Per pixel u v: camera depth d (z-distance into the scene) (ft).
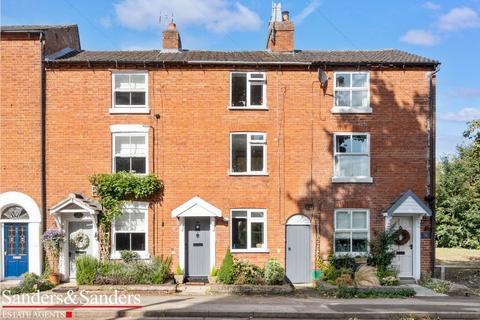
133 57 65.51
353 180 63.05
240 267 59.41
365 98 64.59
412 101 64.08
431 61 63.82
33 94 61.98
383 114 63.93
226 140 63.26
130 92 63.67
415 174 63.52
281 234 62.64
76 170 62.28
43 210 61.46
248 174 63.05
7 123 61.72
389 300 52.37
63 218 61.36
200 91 63.52
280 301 51.29
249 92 64.13
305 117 63.93
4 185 61.41
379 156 63.62
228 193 62.85
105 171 62.49
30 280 55.98
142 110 62.95
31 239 60.80
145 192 61.16
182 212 60.95
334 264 61.05
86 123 62.69
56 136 62.39
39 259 60.49
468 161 116.06
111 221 61.36
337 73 64.34
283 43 70.38
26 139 61.77
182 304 48.78
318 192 63.26
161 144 63.00
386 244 61.36
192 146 63.16
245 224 63.16
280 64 63.31
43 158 61.87
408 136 63.87
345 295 54.29
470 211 127.65
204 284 60.39
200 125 63.31
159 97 63.31
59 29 68.44
